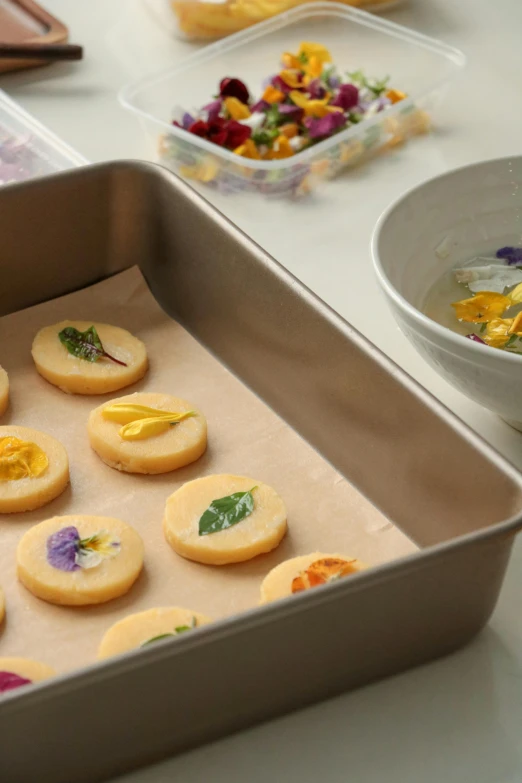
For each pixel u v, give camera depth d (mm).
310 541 775
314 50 1072
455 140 1032
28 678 703
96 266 903
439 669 711
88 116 1045
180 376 863
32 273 888
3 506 785
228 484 787
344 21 1113
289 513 787
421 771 680
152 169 881
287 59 1066
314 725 691
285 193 980
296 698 688
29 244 879
